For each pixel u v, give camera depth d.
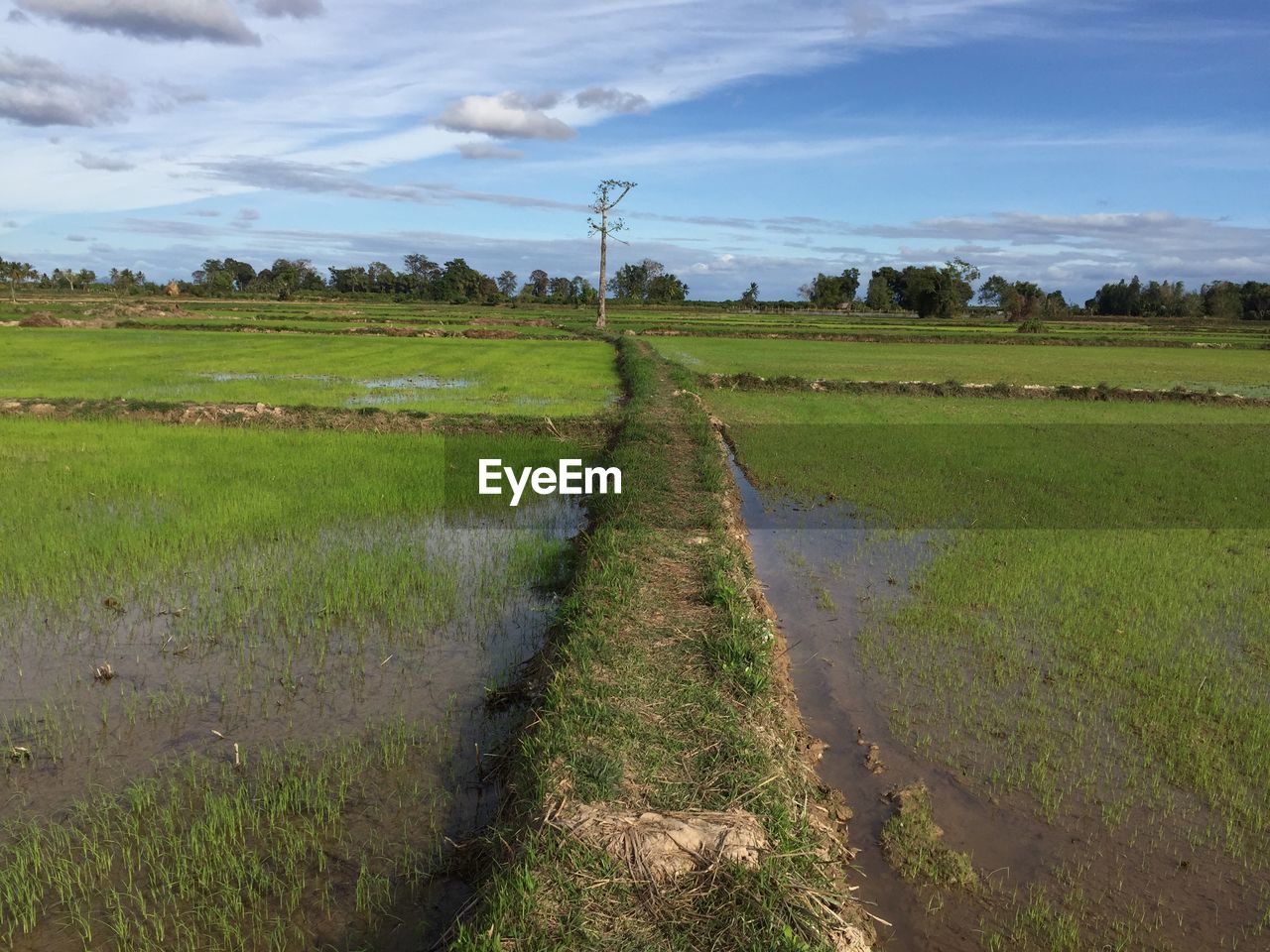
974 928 3.95
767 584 8.30
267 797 4.68
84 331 38.84
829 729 5.62
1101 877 4.28
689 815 4.01
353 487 11.09
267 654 6.47
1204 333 62.03
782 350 37.47
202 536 8.92
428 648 6.67
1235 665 6.54
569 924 3.37
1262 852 4.46
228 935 3.73
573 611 6.48
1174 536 10.03
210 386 20.09
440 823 4.52
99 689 5.89
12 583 7.61
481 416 15.94
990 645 6.90
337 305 75.31
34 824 4.45
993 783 5.04
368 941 3.73
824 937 3.41
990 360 34.81
